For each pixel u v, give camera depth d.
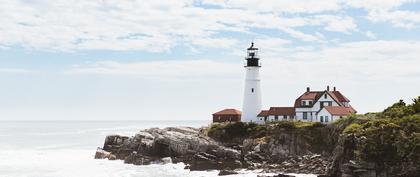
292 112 100.38
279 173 67.94
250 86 102.00
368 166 58.34
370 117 73.75
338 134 76.44
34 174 74.62
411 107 70.25
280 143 81.31
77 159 93.81
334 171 62.44
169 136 86.69
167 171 74.19
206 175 69.69
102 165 83.56
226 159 78.25
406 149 57.91
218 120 108.88
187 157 81.75
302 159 75.75
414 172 56.25
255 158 78.94
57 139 161.88
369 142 60.06
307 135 81.31
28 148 121.94
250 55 102.38
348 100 106.00
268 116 100.62
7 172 76.88
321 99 98.69
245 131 88.19
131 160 85.31
